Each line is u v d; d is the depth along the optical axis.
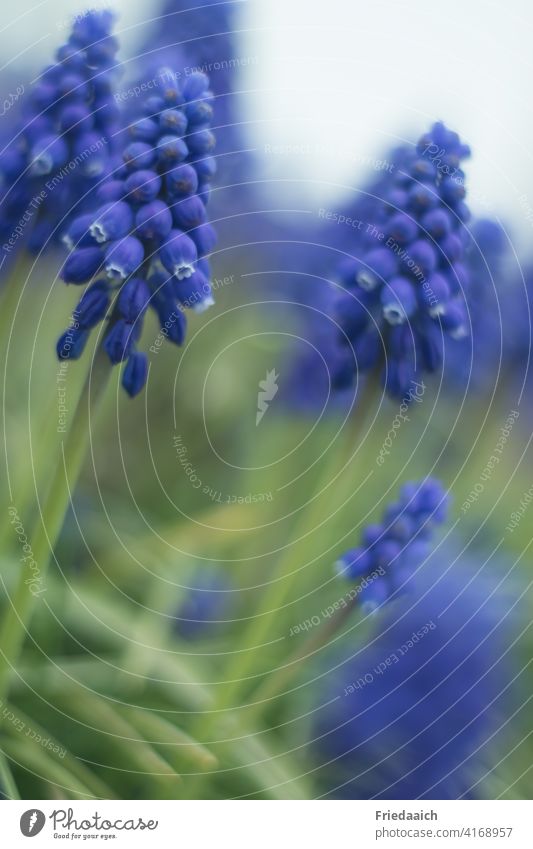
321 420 0.34
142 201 0.26
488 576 0.32
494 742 0.31
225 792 0.29
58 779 0.28
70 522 0.32
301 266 0.34
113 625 0.30
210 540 0.32
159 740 0.29
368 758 0.30
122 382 0.26
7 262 0.29
